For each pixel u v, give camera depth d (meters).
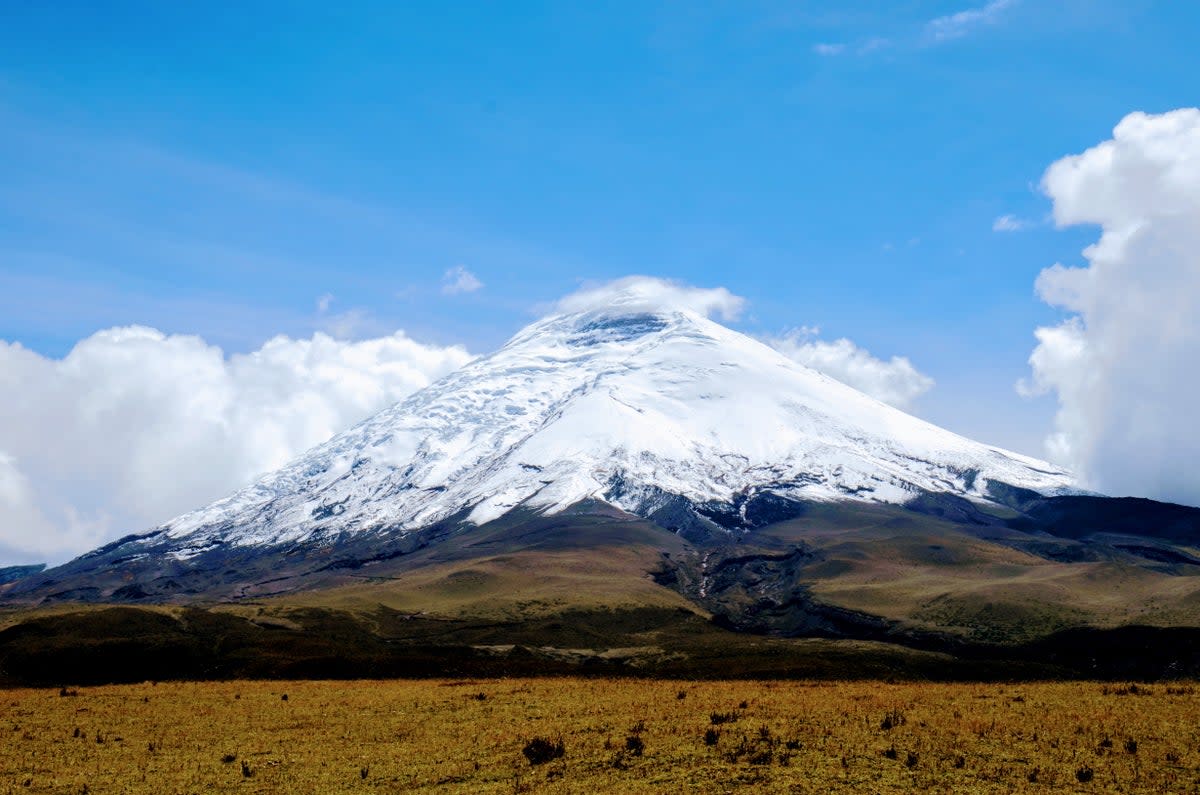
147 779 39.12
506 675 99.94
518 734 43.41
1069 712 42.69
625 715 46.53
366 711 54.88
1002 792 31.02
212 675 104.38
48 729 51.09
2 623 156.88
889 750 35.47
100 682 107.69
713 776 33.75
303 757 42.12
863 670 107.56
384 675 96.81
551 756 38.00
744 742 37.38
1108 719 40.53
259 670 102.31
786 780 32.72
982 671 110.88
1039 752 35.38
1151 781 31.84
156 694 68.19
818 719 41.72
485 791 34.34
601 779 34.50
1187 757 34.31
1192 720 40.28
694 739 38.72
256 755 43.03
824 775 33.09
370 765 39.66
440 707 55.16
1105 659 130.88
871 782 32.31
